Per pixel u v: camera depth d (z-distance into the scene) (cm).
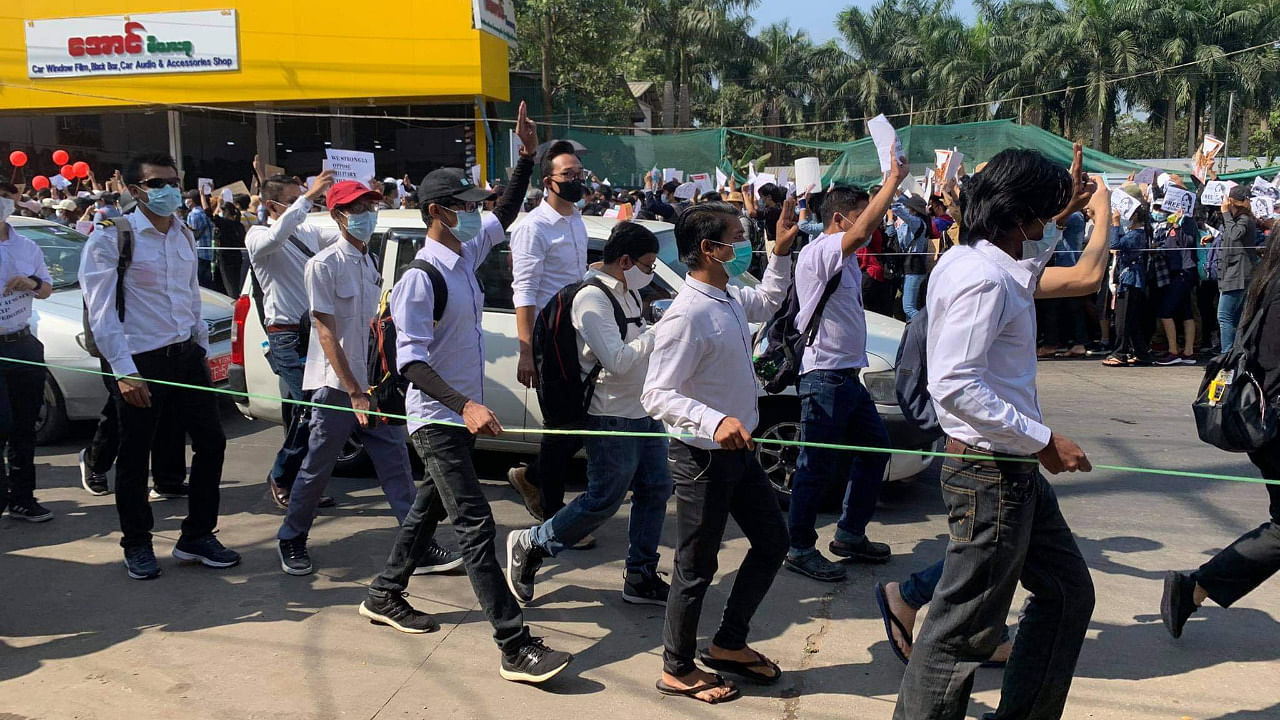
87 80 1780
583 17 2834
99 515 567
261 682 364
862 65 5356
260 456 702
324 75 1719
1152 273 1043
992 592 271
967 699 279
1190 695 347
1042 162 262
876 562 484
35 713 341
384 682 364
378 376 411
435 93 1695
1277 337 338
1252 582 360
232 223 1252
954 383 257
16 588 456
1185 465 655
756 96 5372
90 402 712
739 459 332
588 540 510
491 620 359
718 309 329
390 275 600
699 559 337
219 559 481
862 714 338
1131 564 475
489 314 590
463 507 363
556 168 484
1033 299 272
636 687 360
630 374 408
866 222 404
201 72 1747
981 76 4809
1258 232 1087
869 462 472
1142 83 4266
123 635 405
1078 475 636
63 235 811
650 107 3928
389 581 409
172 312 455
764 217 1003
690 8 4584
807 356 458
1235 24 4147
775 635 404
